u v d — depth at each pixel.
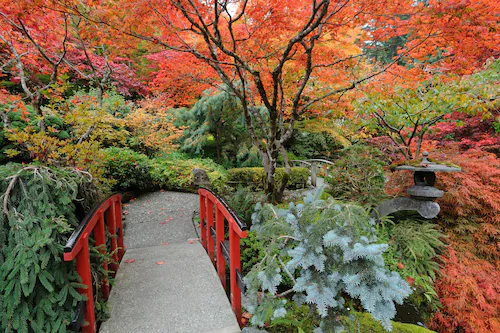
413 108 4.27
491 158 4.09
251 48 4.44
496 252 3.46
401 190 4.48
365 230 1.42
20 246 1.46
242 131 8.96
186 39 4.41
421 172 3.80
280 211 1.70
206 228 3.25
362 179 4.57
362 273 1.24
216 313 2.14
